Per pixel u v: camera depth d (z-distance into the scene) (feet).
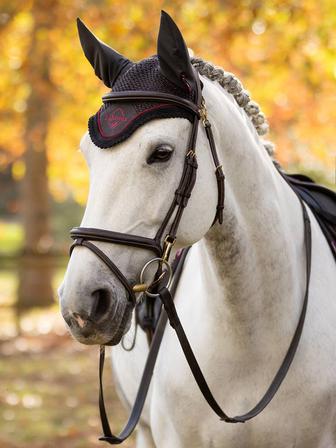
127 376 14.61
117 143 9.43
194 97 9.88
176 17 39.70
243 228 10.73
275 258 11.00
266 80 42.04
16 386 34.17
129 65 10.31
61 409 30.17
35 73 47.98
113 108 9.67
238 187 10.66
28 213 59.72
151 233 9.49
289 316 11.16
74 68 50.21
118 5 41.39
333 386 11.32
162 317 12.46
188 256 12.84
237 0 38.14
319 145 45.44
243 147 10.64
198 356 11.41
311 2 38.73
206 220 9.96
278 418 11.13
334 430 11.53
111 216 9.39
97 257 9.36
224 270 10.78
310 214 12.55
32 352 42.88
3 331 49.60
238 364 11.17
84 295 9.15
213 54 40.27
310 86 41.32
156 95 9.64
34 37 46.60
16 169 69.10
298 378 11.11
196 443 11.59
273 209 11.04
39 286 58.80
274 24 39.42
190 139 9.73
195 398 11.33
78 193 65.62
